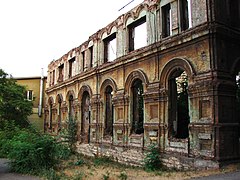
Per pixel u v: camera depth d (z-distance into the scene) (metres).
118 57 18.28
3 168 13.76
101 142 19.69
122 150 17.09
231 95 11.96
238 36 12.56
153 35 15.26
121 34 18.30
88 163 16.45
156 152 14.02
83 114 23.41
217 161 11.04
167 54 14.13
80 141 22.83
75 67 25.50
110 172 12.69
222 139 11.30
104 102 20.08
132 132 16.73
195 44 12.52
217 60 11.66
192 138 12.31
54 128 29.53
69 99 26.33
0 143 18.47
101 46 21.00
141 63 16.02
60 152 15.11
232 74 12.16
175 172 11.93
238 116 14.06
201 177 9.59
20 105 25.56
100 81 20.59
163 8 14.98
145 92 15.27
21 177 11.34
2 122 23.02
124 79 17.48
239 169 10.75
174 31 13.80
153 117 14.76
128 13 17.61
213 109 11.38
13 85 26.44
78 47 25.03
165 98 14.08
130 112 16.84
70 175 11.55
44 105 34.03
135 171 13.12
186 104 16.47
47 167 12.71
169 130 13.83
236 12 13.46
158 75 14.54
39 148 12.56
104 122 19.83
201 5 12.40
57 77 30.02
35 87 35.00
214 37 11.75
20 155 12.71
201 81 11.98
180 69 13.41
